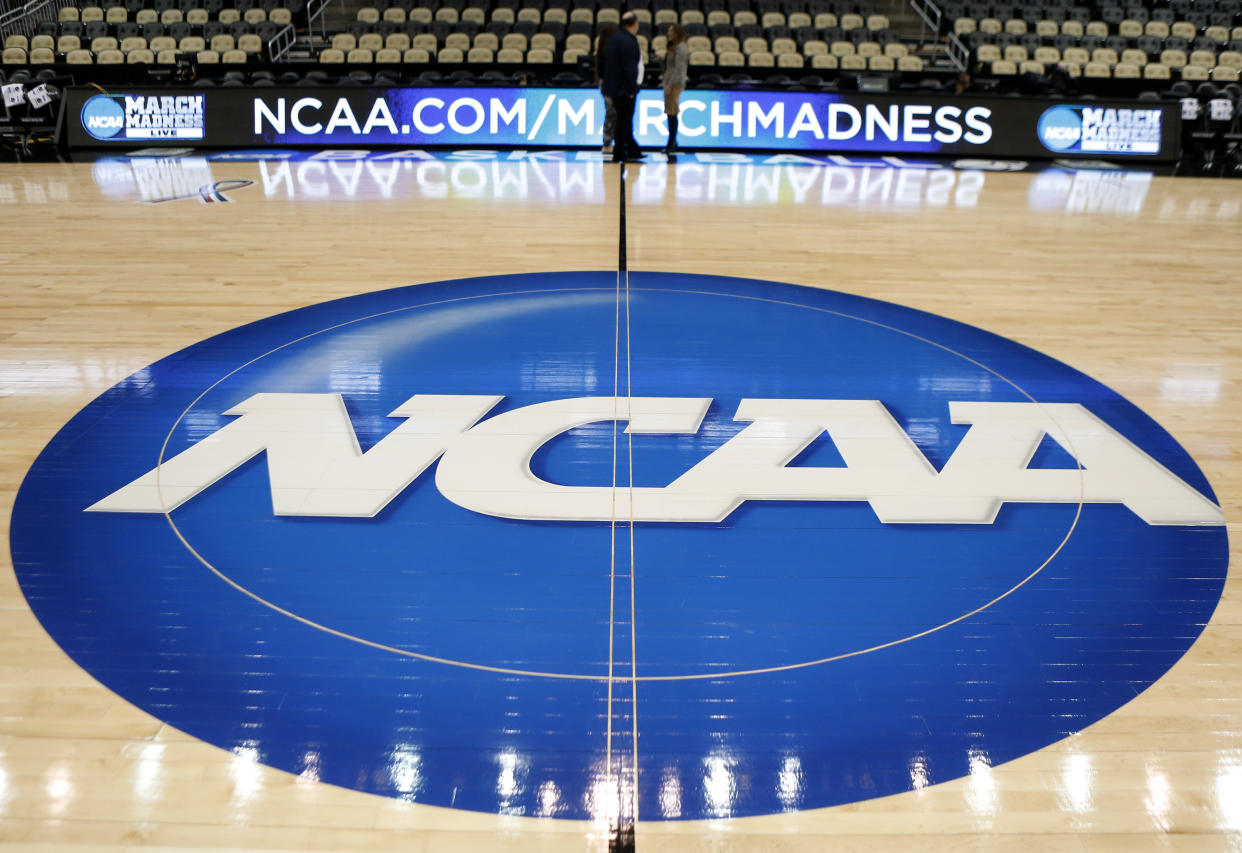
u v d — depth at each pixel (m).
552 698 2.19
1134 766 2.02
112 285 5.12
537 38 12.50
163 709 2.12
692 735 2.09
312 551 2.73
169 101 9.95
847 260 5.91
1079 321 4.84
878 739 2.09
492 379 3.92
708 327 4.59
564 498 3.03
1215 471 3.31
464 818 1.86
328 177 8.46
